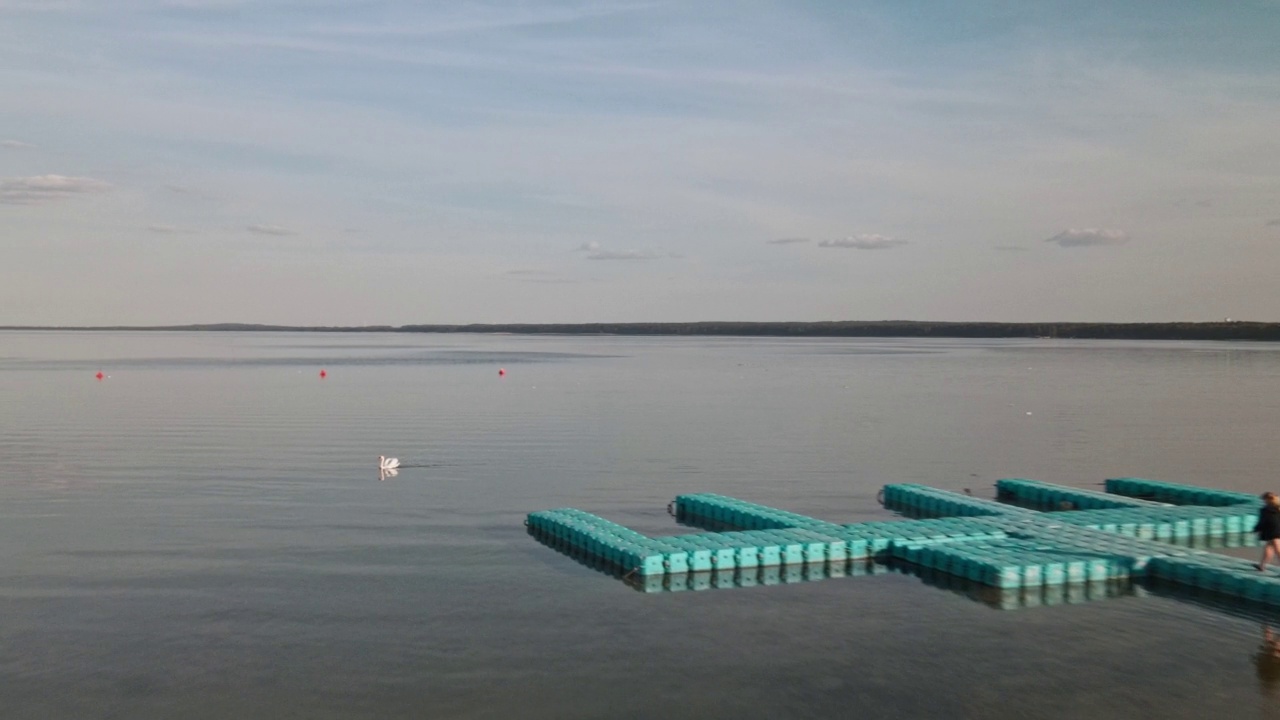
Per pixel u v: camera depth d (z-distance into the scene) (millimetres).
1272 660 22344
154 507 38594
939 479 46969
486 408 80625
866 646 23219
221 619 24875
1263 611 25719
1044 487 41812
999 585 27375
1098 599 26781
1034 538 31516
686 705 19938
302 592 27172
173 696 20234
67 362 163375
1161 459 53438
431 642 23312
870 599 26859
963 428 67188
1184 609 25875
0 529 34594
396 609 25734
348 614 25297
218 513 37562
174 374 127688
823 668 21891
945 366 154250
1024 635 23984
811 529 32812
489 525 35938
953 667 21938
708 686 20859
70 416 73000
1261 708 19906
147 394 94250
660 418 73250
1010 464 51562
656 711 19656
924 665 22047
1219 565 27750
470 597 26859
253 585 27812
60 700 20047
